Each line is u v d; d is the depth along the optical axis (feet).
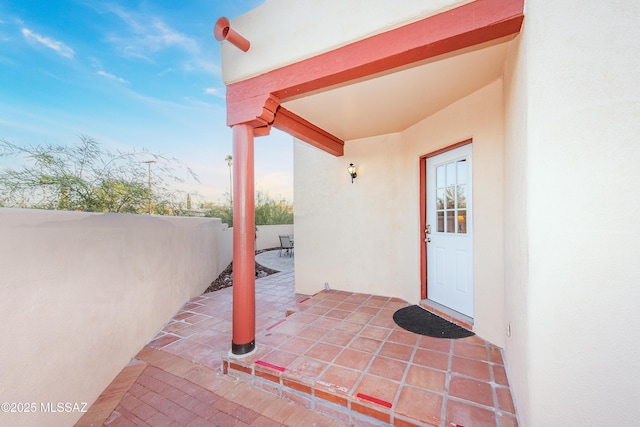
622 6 3.81
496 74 8.06
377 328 9.81
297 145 16.71
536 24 4.38
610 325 3.90
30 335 5.09
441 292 11.52
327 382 6.61
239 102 8.52
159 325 11.07
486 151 8.68
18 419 4.76
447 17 5.70
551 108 4.21
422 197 12.27
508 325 7.03
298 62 7.55
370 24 6.41
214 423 6.10
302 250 16.48
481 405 5.71
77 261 6.48
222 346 9.66
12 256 4.80
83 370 6.50
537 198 4.31
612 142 3.89
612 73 3.87
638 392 3.77
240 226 8.34
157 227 11.14
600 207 3.94
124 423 6.13
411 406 5.71
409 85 8.71
